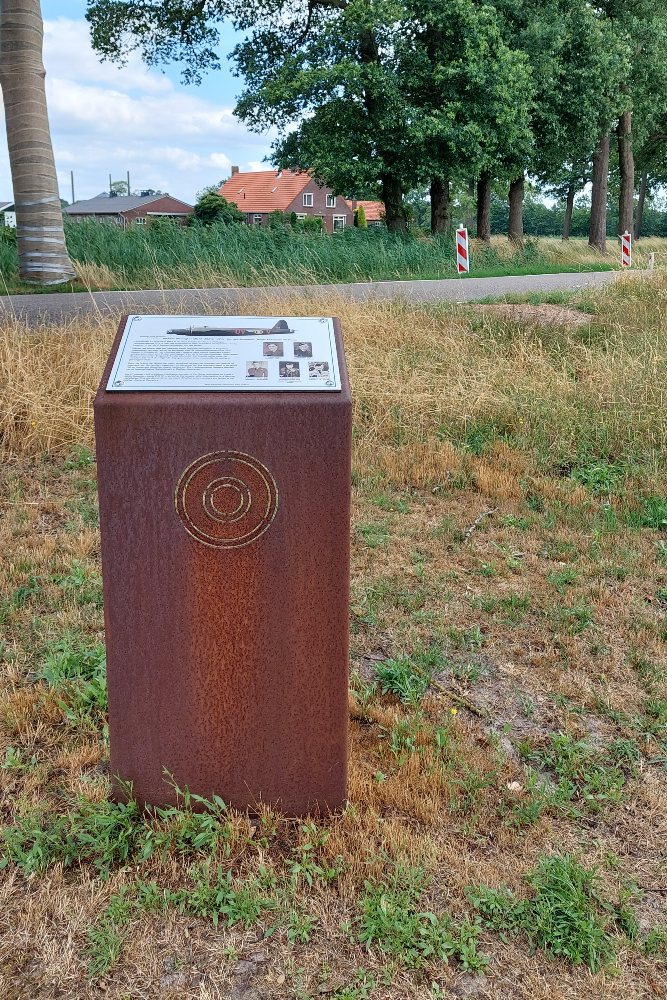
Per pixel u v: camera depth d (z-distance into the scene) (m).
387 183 26.62
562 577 4.66
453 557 4.94
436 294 13.57
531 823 2.85
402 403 7.20
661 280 13.06
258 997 2.20
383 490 5.92
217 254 16.34
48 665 3.53
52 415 6.23
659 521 5.46
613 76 28.39
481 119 24.19
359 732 3.32
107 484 2.43
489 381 7.74
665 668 3.84
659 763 3.22
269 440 2.42
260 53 26.05
